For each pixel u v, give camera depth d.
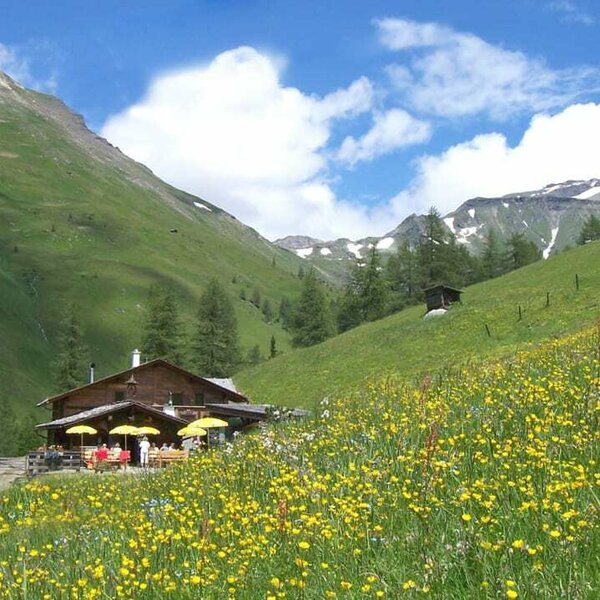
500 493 8.92
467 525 8.21
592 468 9.38
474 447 11.27
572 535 7.53
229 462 15.40
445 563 7.50
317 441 14.16
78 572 9.39
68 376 124.62
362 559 8.08
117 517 12.91
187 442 48.69
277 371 83.50
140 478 19.64
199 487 13.82
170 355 115.88
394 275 138.12
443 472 10.23
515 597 6.38
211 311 120.62
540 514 8.19
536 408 12.77
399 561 7.93
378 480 10.62
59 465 42.75
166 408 63.22
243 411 50.16
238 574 8.23
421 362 64.00
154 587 8.44
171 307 117.38
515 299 70.94
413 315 85.81
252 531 9.84
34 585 9.04
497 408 13.20
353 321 131.50
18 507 16.56
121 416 54.19
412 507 8.88
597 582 6.62
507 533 7.95
